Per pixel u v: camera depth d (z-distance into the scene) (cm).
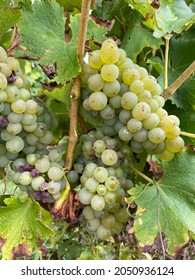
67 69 19
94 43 21
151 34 23
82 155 20
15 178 19
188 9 24
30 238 19
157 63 23
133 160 21
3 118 18
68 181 20
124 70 19
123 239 21
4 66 17
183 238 19
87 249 30
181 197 19
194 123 23
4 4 21
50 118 21
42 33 20
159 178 20
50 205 19
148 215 19
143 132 18
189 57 25
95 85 18
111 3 25
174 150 19
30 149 19
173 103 22
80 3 23
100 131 19
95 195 19
